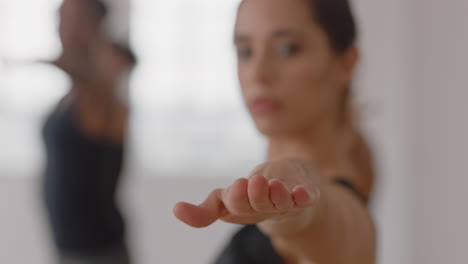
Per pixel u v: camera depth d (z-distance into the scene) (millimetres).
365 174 1198
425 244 3695
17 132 5711
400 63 3893
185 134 5633
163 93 5648
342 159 1049
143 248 5398
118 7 5473
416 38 3688
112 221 2525
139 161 5555
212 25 5645
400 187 3951
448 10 3359
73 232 2441
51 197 2451
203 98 5648
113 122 2539
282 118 963
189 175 5570
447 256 3490
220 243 5363
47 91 5750
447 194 3453
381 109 3994
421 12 3643
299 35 953
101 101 2484
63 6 2574
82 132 2418
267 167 700
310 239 779
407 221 3920
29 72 5691
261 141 5566
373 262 875
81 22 2549
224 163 5582
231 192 634
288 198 625
